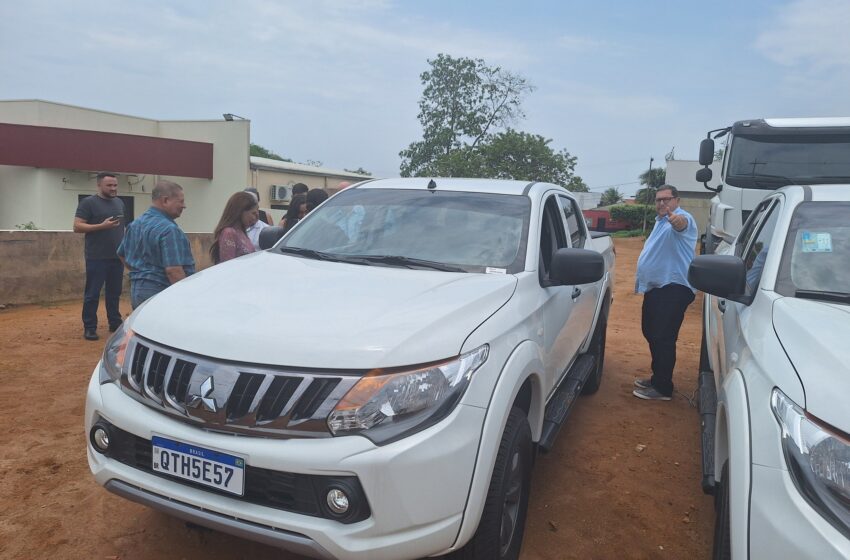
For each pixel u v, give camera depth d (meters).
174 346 2.59
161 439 2.50
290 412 2.33
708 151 9.65
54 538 3.20
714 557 2.63
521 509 3.07
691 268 3.24
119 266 7.55
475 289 3.05
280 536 2.30
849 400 1.96
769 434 2.13
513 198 4.04
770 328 2.63
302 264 3.51
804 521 1.88
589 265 3.37
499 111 40.91
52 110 24.36
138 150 23.86
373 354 2.38
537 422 3.23
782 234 3.27
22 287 9.09
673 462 4.49
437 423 2.36
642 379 6.29
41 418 4.74
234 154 25.78
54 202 22.94
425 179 4.51
